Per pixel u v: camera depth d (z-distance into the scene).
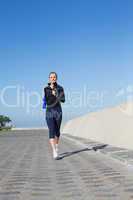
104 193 6.42
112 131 23.34
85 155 12.77
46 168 9.50
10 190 6.79
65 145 18.02
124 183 7.28
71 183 7.38
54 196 6.28
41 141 22.08
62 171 8.95
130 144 17.31
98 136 23.20
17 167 9.75
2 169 9.39
